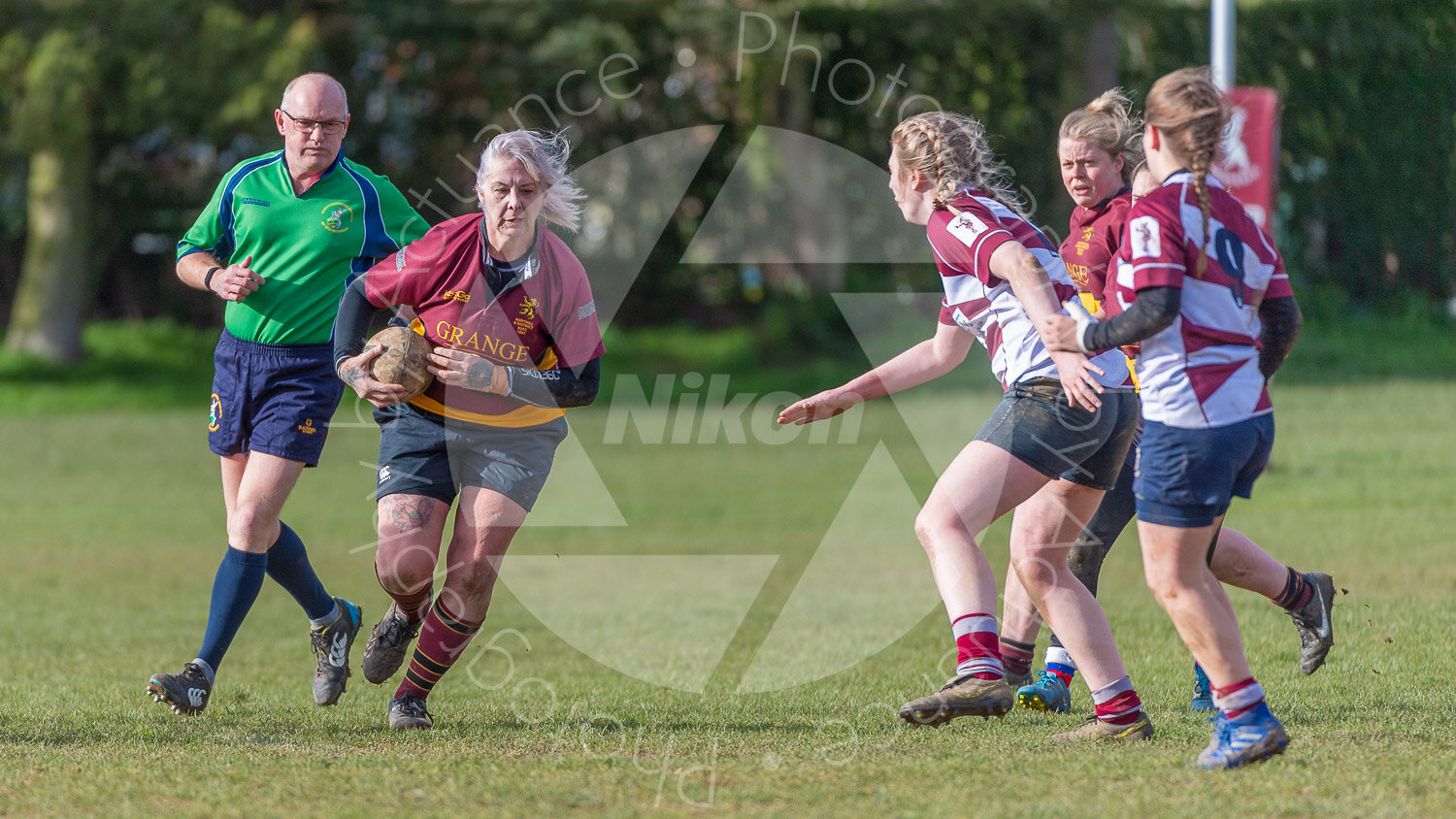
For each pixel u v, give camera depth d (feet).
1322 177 227.61
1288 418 154.61
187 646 72.23
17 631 77.25
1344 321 223.92
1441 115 229.04
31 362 216.54
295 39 199.41
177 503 136.77
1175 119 38.19
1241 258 38.91
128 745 44.93
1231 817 33.78
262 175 53.31
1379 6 225.76
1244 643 61.31
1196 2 219.20
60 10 193.77
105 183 223.51
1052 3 205.16
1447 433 140.56
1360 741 42.01
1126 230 38.70
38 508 133.49
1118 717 44.19
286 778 39.27
